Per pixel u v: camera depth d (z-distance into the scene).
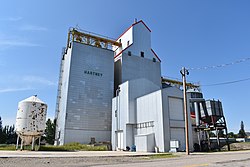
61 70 38.25
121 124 28.39
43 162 11.24
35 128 20.23
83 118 30.67
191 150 24.16
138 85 29.55
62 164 10.55
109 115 33.16
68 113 29.66
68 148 23.25
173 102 24.86
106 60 35.81
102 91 33.72
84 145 26.23
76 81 31.73
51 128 58.09
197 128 28.53
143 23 41.69
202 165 9.43
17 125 20.17
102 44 39.31
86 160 12.76
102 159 13.47
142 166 9.32
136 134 26.98
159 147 22.80
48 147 21.55
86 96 31.95
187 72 21.39
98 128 31.47
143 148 23.52
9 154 14.59
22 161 11.48
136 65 38.34
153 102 24.97
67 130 28.95
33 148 20.31
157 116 23.89
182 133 24.20
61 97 34.88
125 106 28.25
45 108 21.70
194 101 29.95
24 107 20.50
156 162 11.34
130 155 16.19
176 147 21.67
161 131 22.86
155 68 40.94
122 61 36.91
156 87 31.94
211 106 28.53
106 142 30.12
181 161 11.67
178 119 24.47
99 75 34.25
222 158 13.41
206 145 27.00
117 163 11.06
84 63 33.34
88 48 34.53
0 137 65.19
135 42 39.38
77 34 35.78
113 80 35.50
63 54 39.25
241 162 10.78
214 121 28.12
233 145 31.70
